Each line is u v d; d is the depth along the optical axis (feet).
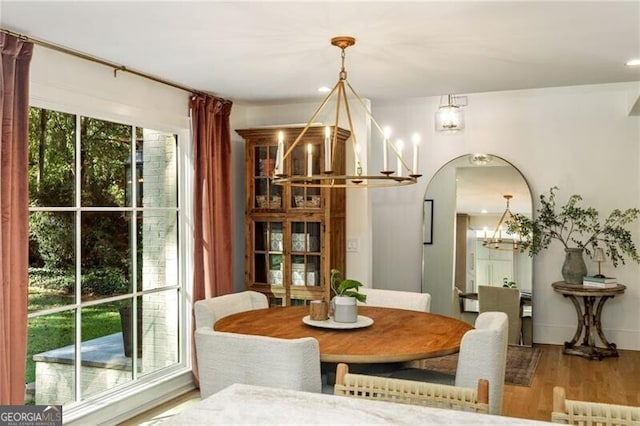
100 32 10.19
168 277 15.14
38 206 11.35
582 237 19.57
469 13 9.22
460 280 20.80
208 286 15.33
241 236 18.49
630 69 13.07
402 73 13.42
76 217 12.25
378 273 22.04
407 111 21.45
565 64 12.61
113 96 12.85
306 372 8.43
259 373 8.57
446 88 15.12
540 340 20.10
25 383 10.76
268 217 16.79
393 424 4.58
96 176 12.78
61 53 11.46
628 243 18.71
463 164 20.89
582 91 19.36
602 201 19.43
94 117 12.66
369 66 12.73
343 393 5.84
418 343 9.48
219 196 16.06
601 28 10.03
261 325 10.90
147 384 14.01
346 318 10.80
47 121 11.54
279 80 14.17
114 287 13.32
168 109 14.67
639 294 19.03
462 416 4.78
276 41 10.75
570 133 19.72
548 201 19.95
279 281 16.75
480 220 20.63
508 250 20.20
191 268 15.53
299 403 5.07
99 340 12.89
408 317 11.66
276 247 16.81
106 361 13.08
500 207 20.40
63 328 11.95
